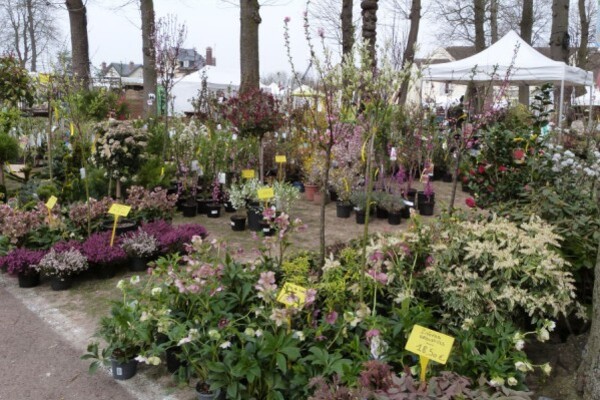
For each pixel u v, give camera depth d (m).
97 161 5.97
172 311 3.17
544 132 5.87
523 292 2.81
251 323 2.83
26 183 7.70
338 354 2.62
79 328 3.85
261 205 6.45
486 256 2.96
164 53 8.89
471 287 2.88
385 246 3.34
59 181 7.30
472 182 4.85
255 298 3.20
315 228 6.73
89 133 7.21
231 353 2.65
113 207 4.96
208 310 3.04
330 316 2.77
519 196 4.45
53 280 4.55
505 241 3.08
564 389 2.85
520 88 14.98
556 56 14.09
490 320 2.81
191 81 18.94
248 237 6.23
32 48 33.47
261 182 7.51
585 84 11.66
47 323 3.93
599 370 2.62
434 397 2.07
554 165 4.33
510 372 2.53
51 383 3.12
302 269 3.43
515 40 11.55
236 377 2.61
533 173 4.43
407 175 9.48
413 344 2.50
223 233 6.41
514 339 2.64
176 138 8.16
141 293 3.24
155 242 5.09
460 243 3.14
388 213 7.20
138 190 6.19
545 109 5.40
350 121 3.51
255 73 10.51
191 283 3.02
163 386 3.09
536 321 2.92
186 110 19.03
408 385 2.16
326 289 3.10
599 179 4.36
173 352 3.09
